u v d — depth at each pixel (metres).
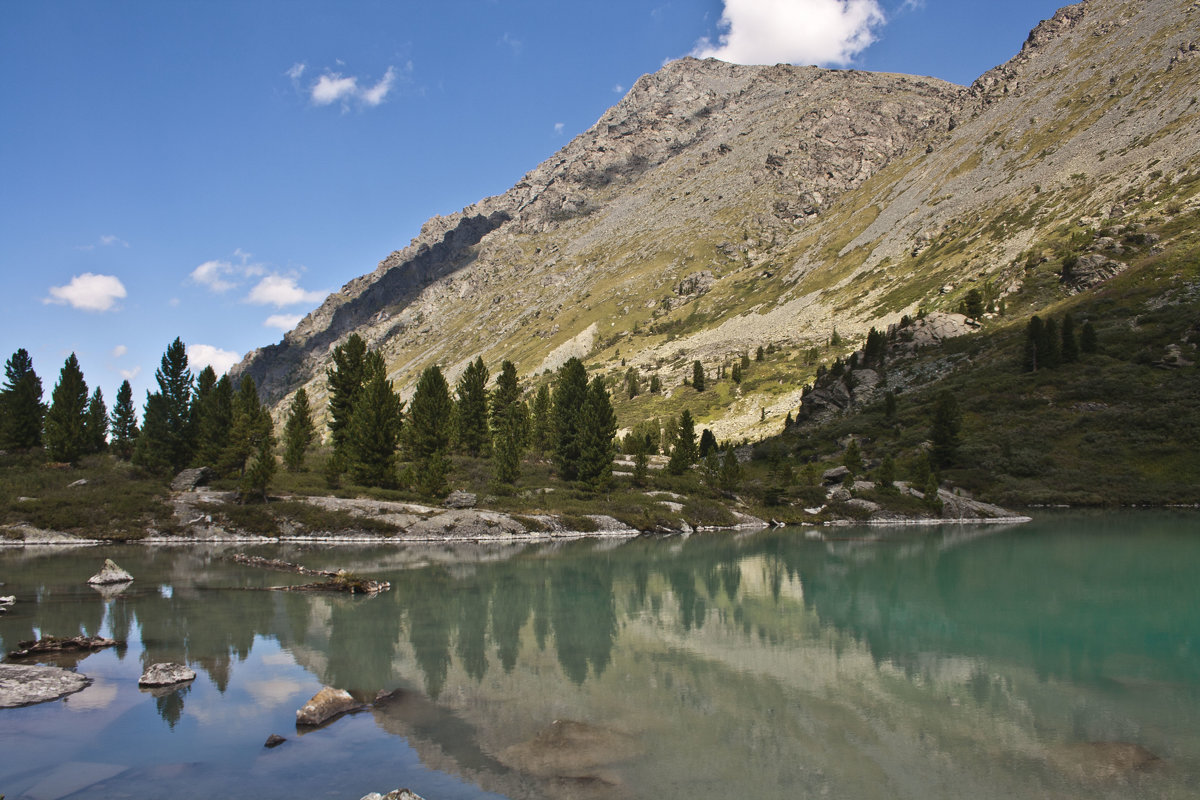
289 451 73.62
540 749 13.48
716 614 27.05
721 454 110.56
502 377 97.38
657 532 63.97
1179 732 14.60
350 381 79.81
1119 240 142.12
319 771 12.31
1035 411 95.00
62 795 11.16
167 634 22.58
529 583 34.44
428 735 14.16
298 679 17.94
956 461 88.81
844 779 12.24
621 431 163.50
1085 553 44.25
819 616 26.69
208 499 55.31
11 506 50.47
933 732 14.56
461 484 70.88
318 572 36.53
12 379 79.31
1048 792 11.79
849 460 87.38
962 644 22.25
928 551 47.78
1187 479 74.31
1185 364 92.19
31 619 24.39
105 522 50.38
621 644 22.11
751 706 16.12
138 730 14.23
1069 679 18.45
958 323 138.88
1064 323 105.44
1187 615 26.80
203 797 11.15
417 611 27.11
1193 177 155.62
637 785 11.89
